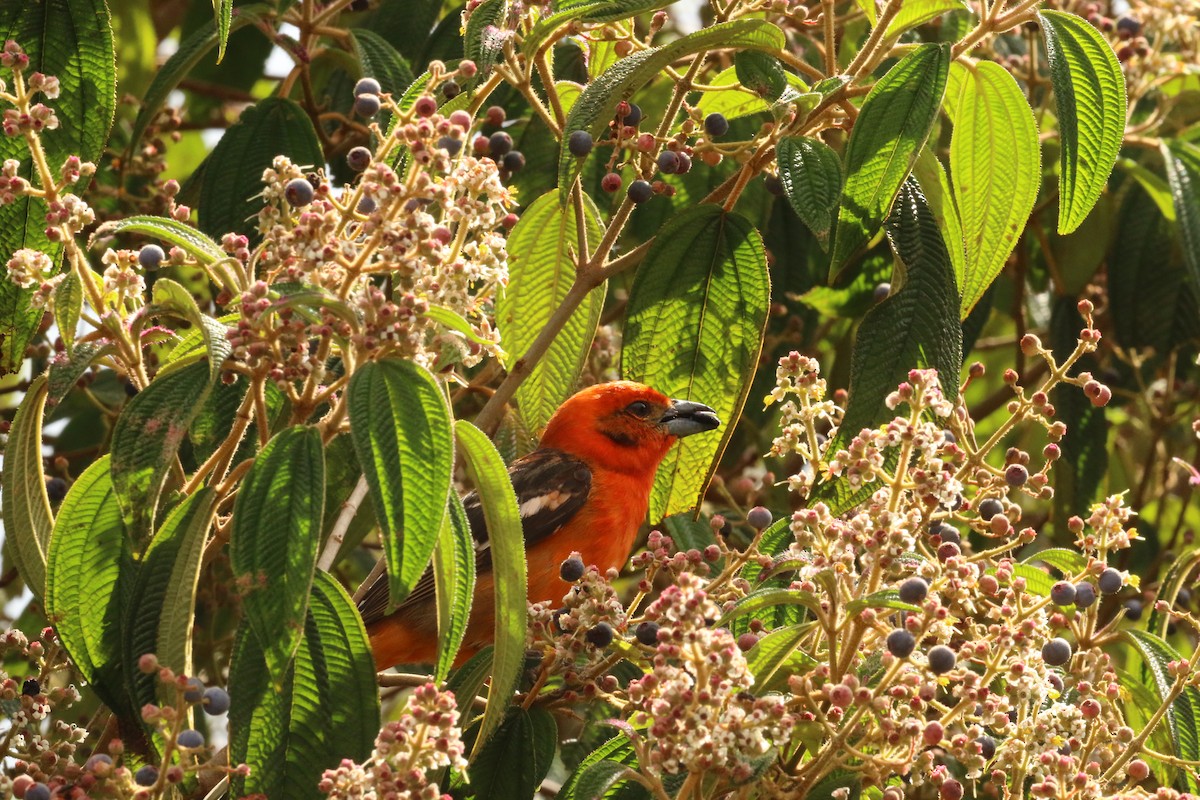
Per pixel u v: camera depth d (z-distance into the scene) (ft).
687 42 29.86
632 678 33.09
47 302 24.68
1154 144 44.27
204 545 25.11
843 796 24.79
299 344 23.81
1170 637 47.80
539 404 35.29
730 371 33.94
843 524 24.44
